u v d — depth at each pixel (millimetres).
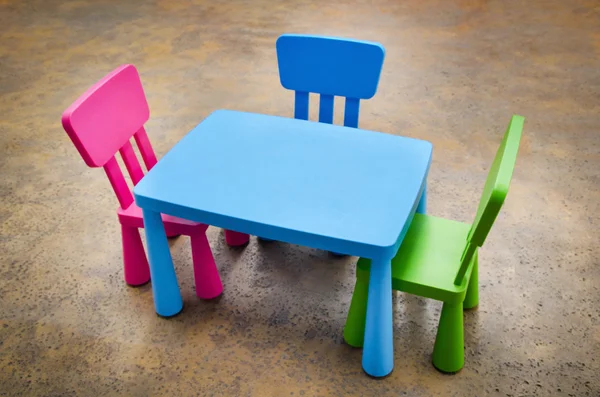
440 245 1672
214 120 1910
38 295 2027
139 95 1847
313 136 1810
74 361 1780
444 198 2473
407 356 1764
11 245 2266
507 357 1751
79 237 2307
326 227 1426
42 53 4047
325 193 1550
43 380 1723
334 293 2004
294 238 1441
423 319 1896
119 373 1739
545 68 3615
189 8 4832
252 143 1780
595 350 1770
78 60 3930
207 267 1906
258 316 1917
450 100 3293
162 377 1722
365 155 1707
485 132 2971
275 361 1758
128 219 1861
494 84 3447
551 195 2465
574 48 3869
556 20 4336
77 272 2127
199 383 1699
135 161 1882
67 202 2523
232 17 4605
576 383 1670
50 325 1905
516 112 3143
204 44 4125
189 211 1527
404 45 4008
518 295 1972
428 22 4391
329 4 4820
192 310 1945
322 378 1700
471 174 2635
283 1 4922
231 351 1795
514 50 3877
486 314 1901
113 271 2129
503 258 2129
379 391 1656
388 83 3504
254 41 4145
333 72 1969
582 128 2961
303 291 2014
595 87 3369
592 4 4594
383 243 1372
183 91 3469
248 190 1569
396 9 4672
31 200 2539
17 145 2967
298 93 2070
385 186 1570
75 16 4715
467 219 2344
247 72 3691
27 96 3467
